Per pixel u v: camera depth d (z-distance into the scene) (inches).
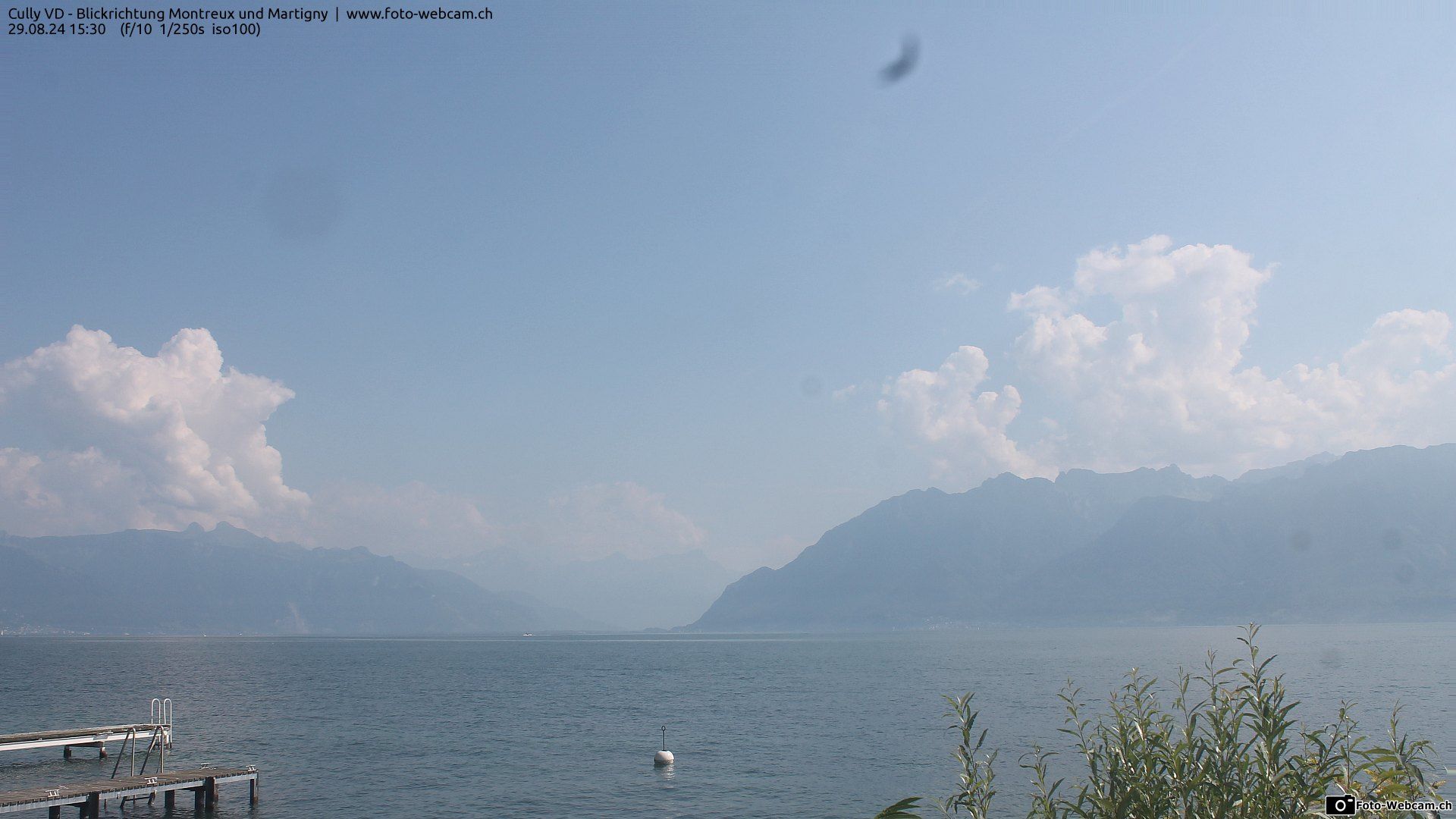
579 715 3282.5
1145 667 5561.0
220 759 2290.8
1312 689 3599.9
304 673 5935.0
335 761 2271.2
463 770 2140.7
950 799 464.8
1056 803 480.4
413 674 5807.1
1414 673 4409.5
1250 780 423.2
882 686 4571.9
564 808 1748.3
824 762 2222.0
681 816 1688.0
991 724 2837.1
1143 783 435.2
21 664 7096.5
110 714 3248.0
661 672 6067.9
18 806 1423.5
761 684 4803.2
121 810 1701.5
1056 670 5620.1
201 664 7130.9
